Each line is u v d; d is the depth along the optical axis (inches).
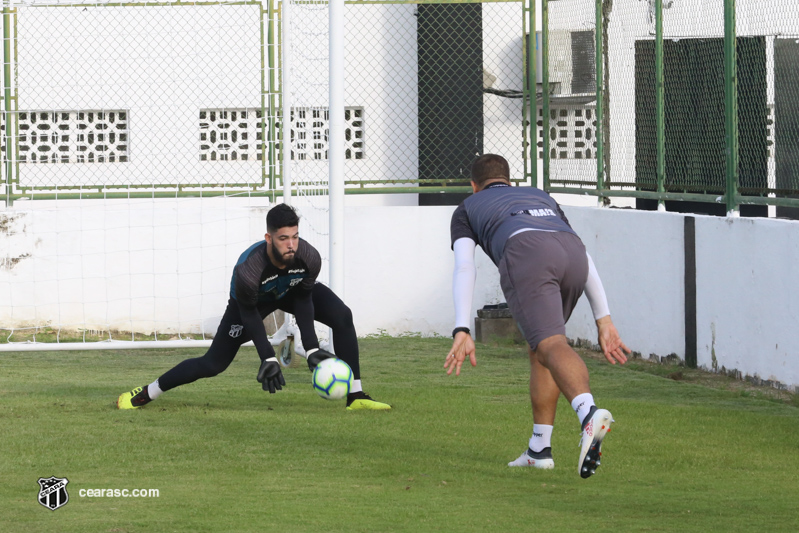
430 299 1549.0
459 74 1577.3
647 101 1288.1
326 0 1421.0
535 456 703.7
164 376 938.1
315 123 1439.5
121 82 1604.3
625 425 868.0
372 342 1481.3
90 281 1508.4
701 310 1175.0
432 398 1011.9
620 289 1342.3
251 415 912.3
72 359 1331.2
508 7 1565.0
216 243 1524.4
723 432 839.7
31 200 1568.7
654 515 566.6
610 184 1376.7
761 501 604.7
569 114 1496.1
